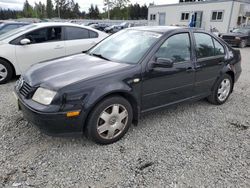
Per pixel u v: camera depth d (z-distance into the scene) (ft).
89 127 9.04
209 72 12.99
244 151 9.54
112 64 10.17
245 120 12.47
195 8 85.66
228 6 75.87
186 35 11.91
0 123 11.09
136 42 11.34
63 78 8.93
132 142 9.95
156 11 100.99
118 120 9.75
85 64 10.36
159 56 10.61
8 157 8.62
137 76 9.80
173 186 7.50
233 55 14.61
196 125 11.73
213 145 9.93
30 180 7.55
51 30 18.67
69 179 7.67
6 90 15.93
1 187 7.22
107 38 13.35
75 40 19.71
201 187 7.49
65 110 8.29
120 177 7.85
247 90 17.84
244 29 54.90
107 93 8.93
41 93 8.59
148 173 8.07
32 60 17.98
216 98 14.16
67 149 9.27
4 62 17.02
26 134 10.21
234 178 7.93
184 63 11.54
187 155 9.14
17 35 17.54
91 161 8.61
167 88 11.09
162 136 10.53
